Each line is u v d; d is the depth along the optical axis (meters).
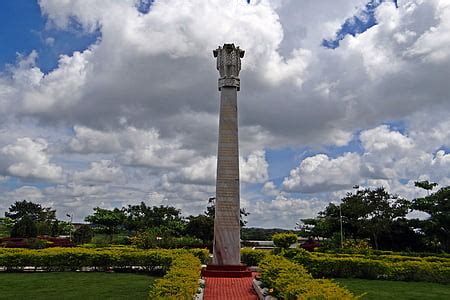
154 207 65.06
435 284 22.66
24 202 80.25
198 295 15.21
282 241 32.16
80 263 28.25
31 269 28.83
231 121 27.03
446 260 28.08
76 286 20.42
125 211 66.62
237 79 27.69
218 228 25.77
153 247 40.81
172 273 15.11
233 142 26.78
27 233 55.78
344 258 25.58
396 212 46.69
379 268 24.55
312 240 53.62
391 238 47.09
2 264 27.45
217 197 26.19
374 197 48.69
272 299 13.88
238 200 26.17
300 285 11.25
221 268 24.78
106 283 21.61
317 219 55.72
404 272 24.16
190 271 15.95
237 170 26.48
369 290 19.83
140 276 25.22
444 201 43.19
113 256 28.05
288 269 15.66
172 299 9.68
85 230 61.09
